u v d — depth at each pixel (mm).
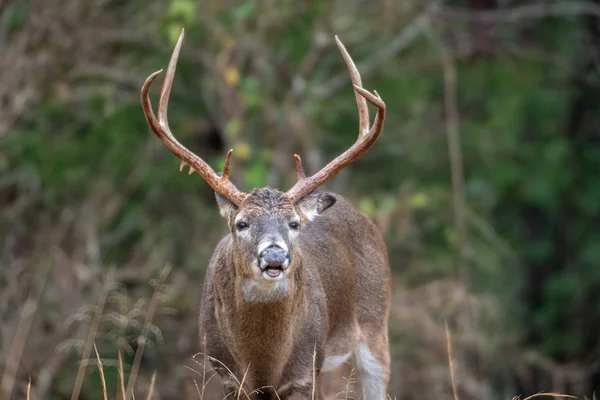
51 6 15977
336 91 18719
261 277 8289
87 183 16375
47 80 16125
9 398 13398
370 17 18797
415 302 16781
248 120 17141
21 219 16281
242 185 15734
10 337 14453
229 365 9094
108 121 16547
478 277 18656
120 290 15633
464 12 20734
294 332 8969
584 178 22047
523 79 21500
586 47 21797
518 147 21188
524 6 22297
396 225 16969
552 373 18781
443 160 19594
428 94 20078
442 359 16141
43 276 14992
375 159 19266
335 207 10469
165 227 16797
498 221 22875
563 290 21906
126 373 14984
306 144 17000
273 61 18031
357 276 10352
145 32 16781
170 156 17141
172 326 15969
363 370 10414
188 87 17938
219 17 16594
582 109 22062
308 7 17594
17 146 15883
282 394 9172
